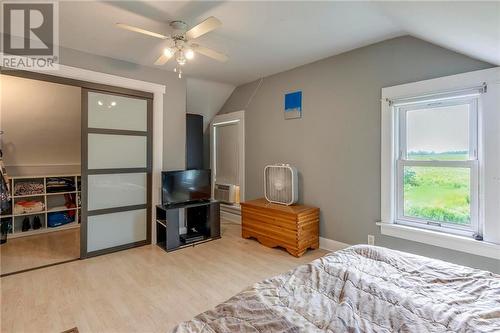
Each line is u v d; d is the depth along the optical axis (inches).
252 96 172.1
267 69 149.1
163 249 138.0
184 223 160.7
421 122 105.0
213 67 145.4
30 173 173.2
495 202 86.7
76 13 88.7
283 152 154.0
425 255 102.3
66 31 101.8
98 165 129.3
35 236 160.7
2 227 149.6
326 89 132.5
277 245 135.0
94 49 119.0
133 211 140.9
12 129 153.4
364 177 119.7
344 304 42.7
